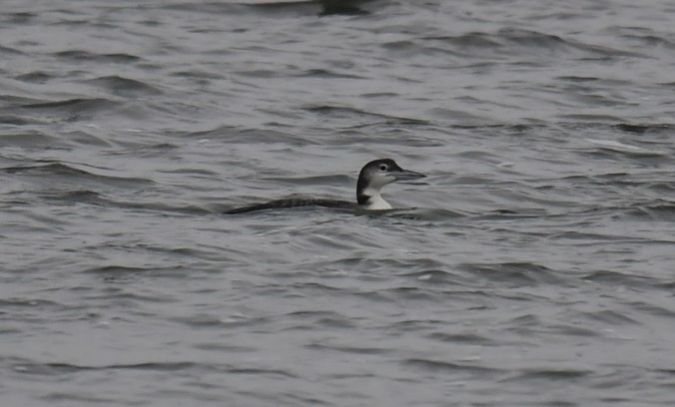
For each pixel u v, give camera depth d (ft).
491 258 65.92
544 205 77.10
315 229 68.64
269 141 88.89
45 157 83.15
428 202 76.74
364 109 96.58
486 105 98.37
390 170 73.67
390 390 52.90
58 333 56.65
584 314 59.82
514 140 90.48
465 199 77.66
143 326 57.52
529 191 79.20
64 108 94.27
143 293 60.59
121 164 82.43
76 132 88.79
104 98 95.55
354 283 62.28
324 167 83.87
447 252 66.64
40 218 70.69
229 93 99.04
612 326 58.90
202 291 61.00
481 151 87.61
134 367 53.98
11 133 87.66
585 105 99.50
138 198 75.56
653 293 62.39
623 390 53.31
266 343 56.34
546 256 66.74
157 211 73.26
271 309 59.47
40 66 102.73
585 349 56.65
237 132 90.27
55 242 66.90
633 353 56.39
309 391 52.65
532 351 56.34
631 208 75.25
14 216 70.79
